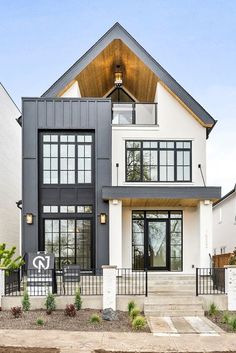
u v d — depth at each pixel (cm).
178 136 1833
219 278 1409
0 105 2169
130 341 941
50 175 1753
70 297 1328
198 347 896
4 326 1084
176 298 1305
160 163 1830
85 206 1750
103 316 1177
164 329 1062
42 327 1079
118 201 1684
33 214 1705
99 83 2036
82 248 1733
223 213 2822
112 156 1823
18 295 1352
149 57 1808
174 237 1841
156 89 1894
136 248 1833
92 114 1756
